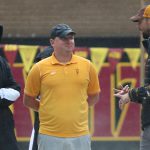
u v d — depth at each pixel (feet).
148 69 48.34
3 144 53.16
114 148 91.20
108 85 91.40
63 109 47.93
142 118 49.73
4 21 106.83
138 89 48.34
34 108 51.57
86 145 49.06
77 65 48.55
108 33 106.63
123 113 90.79
